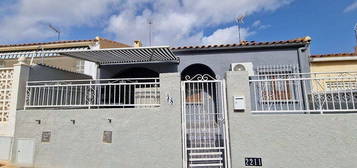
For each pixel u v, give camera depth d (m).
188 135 5.84
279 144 5.09
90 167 5.61
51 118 6.02
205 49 9.56
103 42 11.23
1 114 6.35
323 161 4.90
